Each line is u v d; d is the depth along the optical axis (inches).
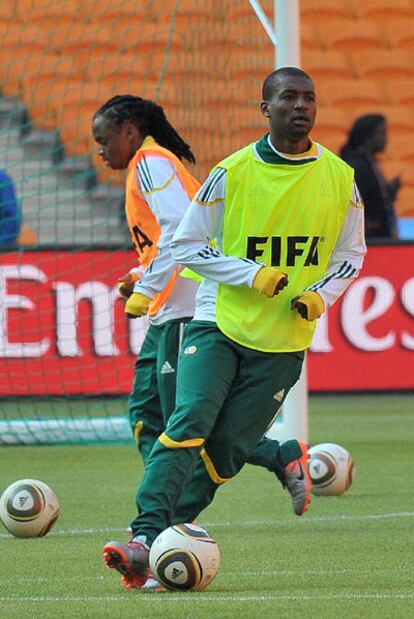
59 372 1830.7
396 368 1939.0
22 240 2203.5
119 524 1023.0
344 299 1934.1
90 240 2224.4
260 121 2030.0
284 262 748.6
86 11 2447.1
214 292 758.5
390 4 2800.2
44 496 957.2
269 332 740.0
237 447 742.5
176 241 743.1
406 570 792.3
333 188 751.1
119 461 1434.5
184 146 938.1
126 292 946.1
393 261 1932.8
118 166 928.9
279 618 623.5
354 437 1595.7
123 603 675.4
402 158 2571.4
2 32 2423.7
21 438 1589.6
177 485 719.1
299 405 1416.1
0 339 1820.9
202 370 731.4
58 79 2389.3
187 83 2066.9
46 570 810.2
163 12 2434.8
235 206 744.3
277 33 1437.0
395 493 1180.5
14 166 2127.2
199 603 669.3
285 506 1116.5
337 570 793.6
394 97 2650.1
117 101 918.4
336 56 2689.5
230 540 930.1
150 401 929.5
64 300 1828.2
